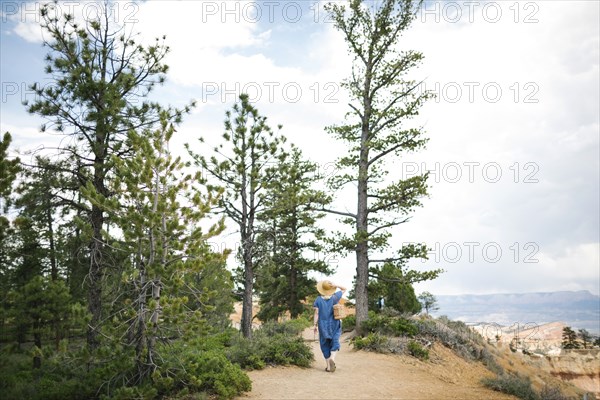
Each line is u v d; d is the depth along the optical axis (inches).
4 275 716.0
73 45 613.6
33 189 573.6
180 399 347.9
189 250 374.3
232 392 348.8
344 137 858.1
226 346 584.1
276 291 1288.1
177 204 374.0
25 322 601.3
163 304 358.0
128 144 593.6
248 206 685.9
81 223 430.3
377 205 811.4
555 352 1576.0
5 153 359.9
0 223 379.6
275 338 551.2
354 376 443.2
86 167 610.2
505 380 498.0
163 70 670.5
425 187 757.3
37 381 443.2
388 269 1024.2
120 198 414.3
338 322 461.7
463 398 406.9
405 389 407.2
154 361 379.9
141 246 377.7
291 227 1105.4
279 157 703.1
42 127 588.1
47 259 765.3
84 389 370.3
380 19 848.3
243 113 685.9
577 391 959.6
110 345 370.6
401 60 820.6
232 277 1177.4
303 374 442.0
